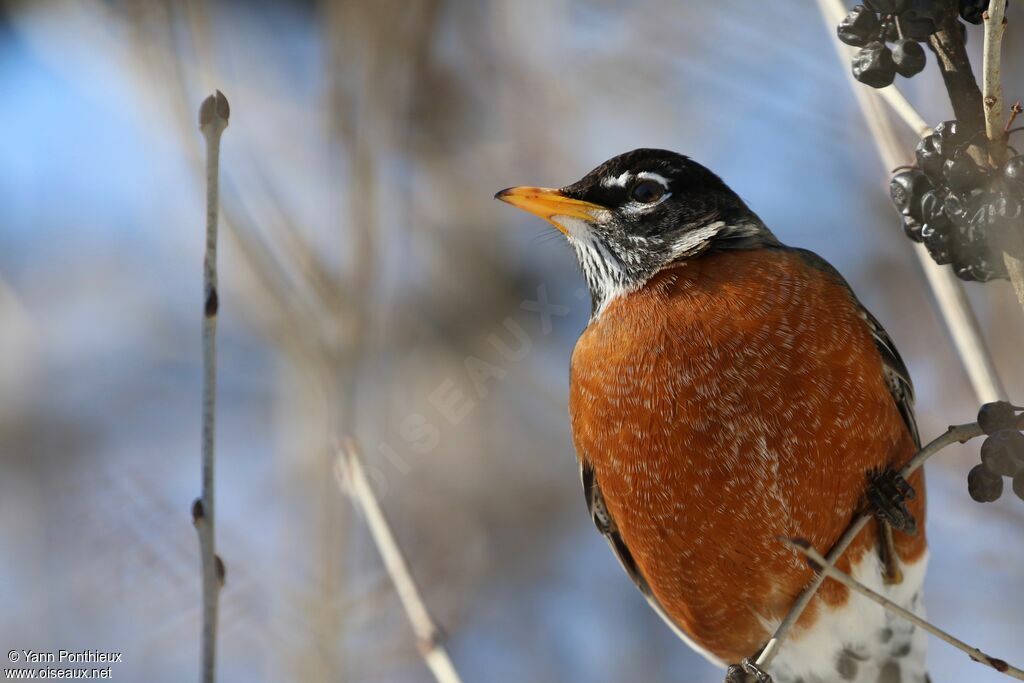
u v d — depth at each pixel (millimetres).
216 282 6605
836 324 8633
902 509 8414
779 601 8984
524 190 10258
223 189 10891
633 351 8992
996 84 6184
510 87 13539
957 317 8312
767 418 8555
